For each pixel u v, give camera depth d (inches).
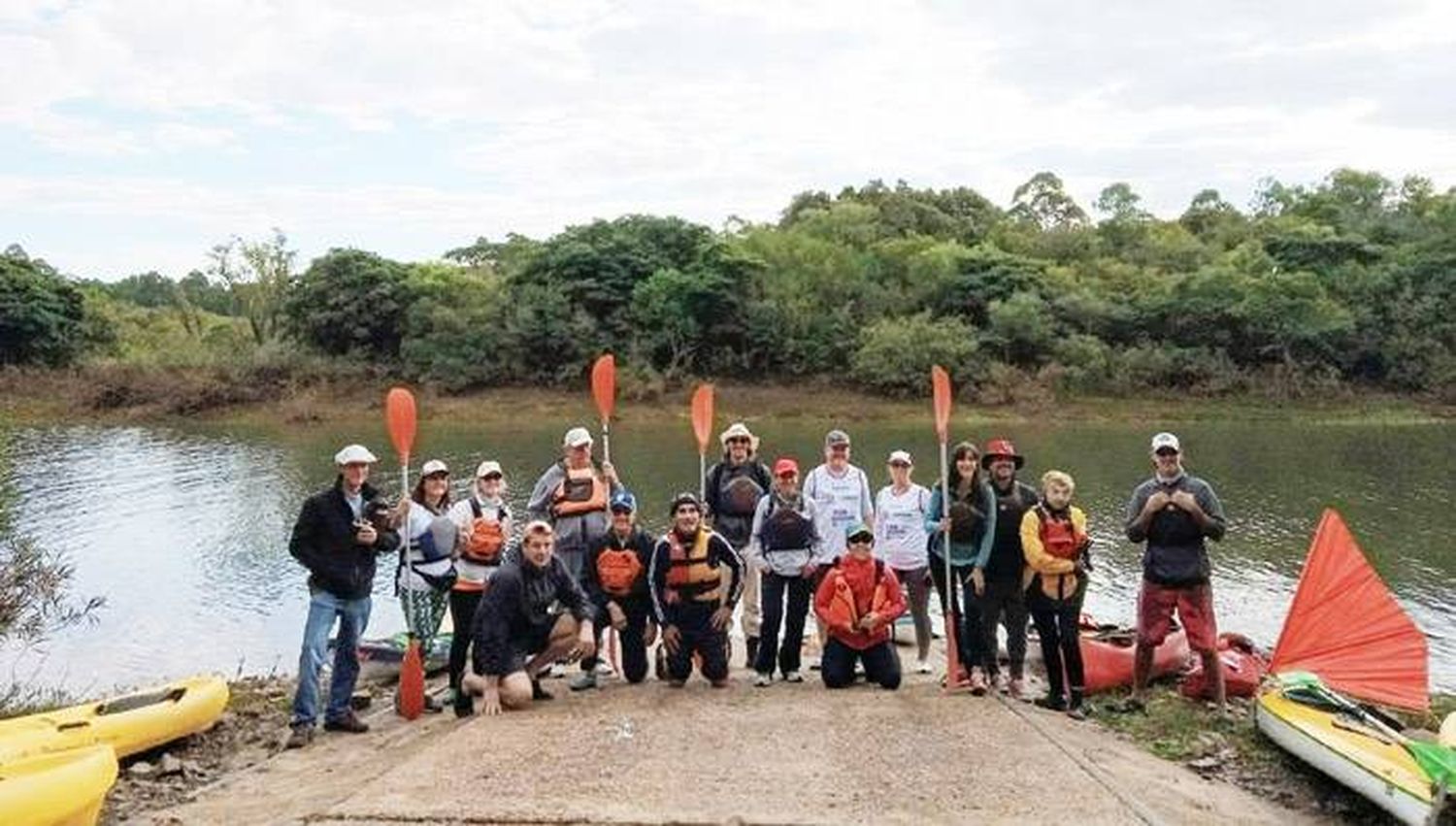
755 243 2284.7
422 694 317.7
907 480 354.3
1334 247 2294.5
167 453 1427.2
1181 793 242.4
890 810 211.6
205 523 928.9
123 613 625.9
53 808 207.8
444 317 1973.4
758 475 357.7
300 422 1808.6
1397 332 1979.6
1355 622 307.0
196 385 1884.8
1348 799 255.9
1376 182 2982.3
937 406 346.6
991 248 2283.5
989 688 310.2
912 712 282.8
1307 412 1845.5
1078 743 265.9
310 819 209.9
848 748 250.7
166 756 291.1
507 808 212.7
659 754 247.3
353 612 299.3
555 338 1953.7
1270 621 596.1
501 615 292.0
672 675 321.4
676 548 315.9
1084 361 1937.7
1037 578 303.1
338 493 292.4
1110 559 754.2
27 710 357.4
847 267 2213.3
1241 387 1923.0
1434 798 222.4
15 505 946.1
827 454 344.8
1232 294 2011.6
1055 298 2101.4
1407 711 320.8
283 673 503.5
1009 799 218.2
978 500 305.6
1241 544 816.3
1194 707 319.6
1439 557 768.3
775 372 2031.3
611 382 402.9
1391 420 1777.8
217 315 2778.1
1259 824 234.4
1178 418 1801.2
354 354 2028.8
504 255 2792.8
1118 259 2605.8
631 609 324.5
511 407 1895.9
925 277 2194.9
